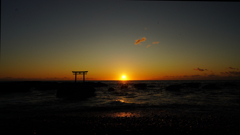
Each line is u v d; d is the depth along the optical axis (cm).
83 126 1112
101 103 2602
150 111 1812
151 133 977
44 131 988
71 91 4044
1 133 943
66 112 1778
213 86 7362
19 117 1462
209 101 2753
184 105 2288
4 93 5344
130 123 1221
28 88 6544
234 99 3061
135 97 3691
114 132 990
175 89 6681
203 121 1305
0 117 1494
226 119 1383
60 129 1034
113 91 6088
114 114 1638
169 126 1120
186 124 1194
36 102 2773
